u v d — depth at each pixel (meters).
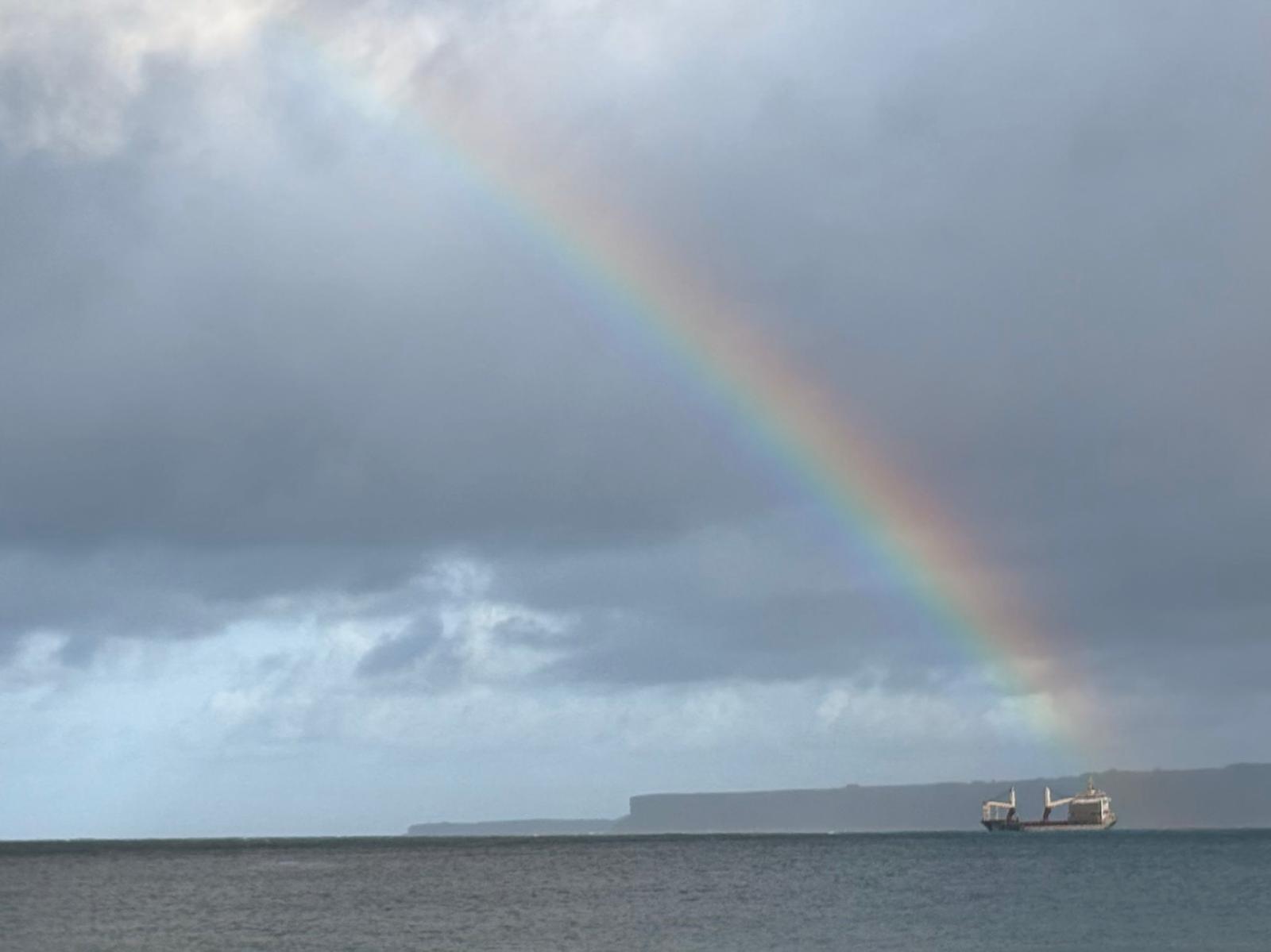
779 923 120.38
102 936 117.25
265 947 107.31
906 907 135.62
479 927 121.88
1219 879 172.25
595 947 103.88
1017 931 108.88
